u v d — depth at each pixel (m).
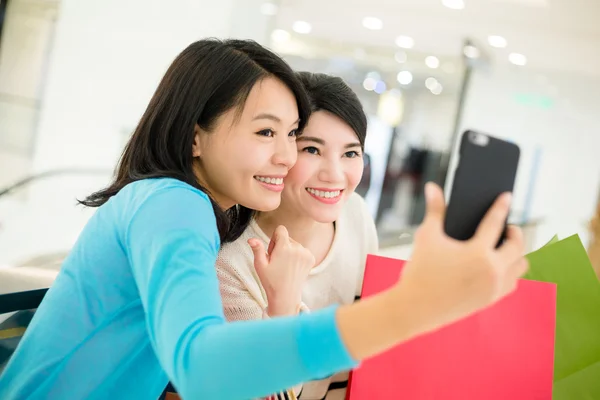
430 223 0.47
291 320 0.49
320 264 1.04
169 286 0.54
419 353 0.84
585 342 0.86
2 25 4.25
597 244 1.03
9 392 0.73
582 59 6.20
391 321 0.45
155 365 0.75
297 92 0.80
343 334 0.46
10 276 1.41
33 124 4.39
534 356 0.83
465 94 6.54
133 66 4.70
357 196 1.16
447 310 0.45
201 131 0.78
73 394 0.72
